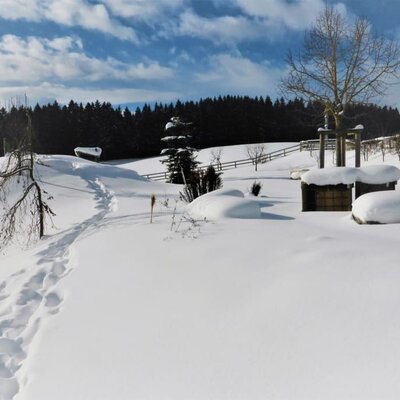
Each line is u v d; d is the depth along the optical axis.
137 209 11.43
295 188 20.45
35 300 5.01
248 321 3.51
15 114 10.04
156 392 2.81
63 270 6.15
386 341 2.90
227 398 2.64
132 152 68.69
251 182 23.70
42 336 3.88
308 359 2.88
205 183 13.09
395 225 6.54
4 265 7.12
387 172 9.53
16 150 9.46
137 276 4.99
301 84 14.91
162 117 68.88
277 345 3.11
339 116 14.98
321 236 5.58
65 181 16.83
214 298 4.05
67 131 69.19
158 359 3.19
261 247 5.38
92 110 73.38
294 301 3.69
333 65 14.53
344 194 9.54
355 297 3.57
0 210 12.62
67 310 4.41
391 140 32.00
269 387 2.68
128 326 3.80
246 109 74.81
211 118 72.81
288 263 4.63
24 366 3.44
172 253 5.62
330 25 14.41
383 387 2.48
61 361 3.39
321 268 4.31
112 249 6.38
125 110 70.38
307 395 2.54
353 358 2.80
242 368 2.91
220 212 7.90
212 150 56.59
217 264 4.95
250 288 4.14
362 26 14.30
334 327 3.20
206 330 3.49
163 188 18.09
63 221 11.00
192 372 2.96
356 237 5.63
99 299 4.53
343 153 13.75
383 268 4.07
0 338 3.93
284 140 74.25
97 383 3.02
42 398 2.93
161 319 3.81
